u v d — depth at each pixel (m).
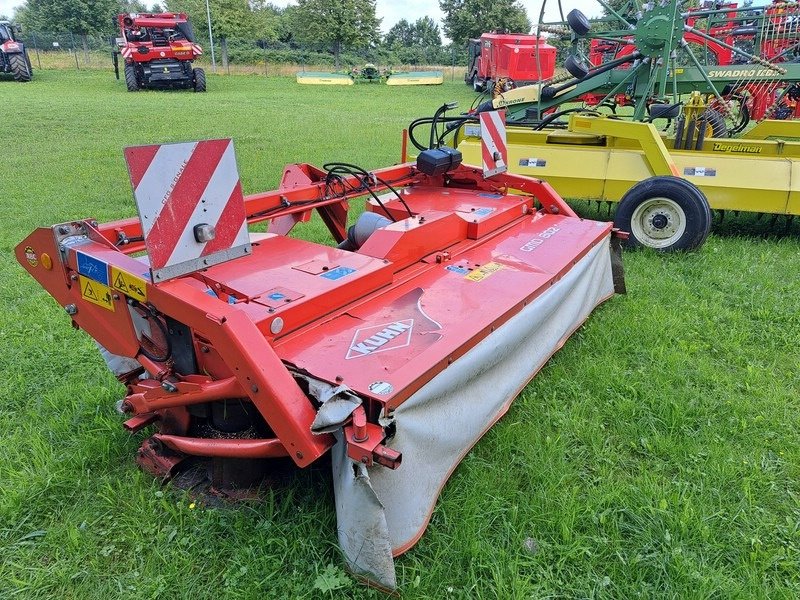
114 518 2.49
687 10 6.49
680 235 5.44
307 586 2.17
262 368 2.12
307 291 2.65
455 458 2.61
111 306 2.70
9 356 3.76
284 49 43.66
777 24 7.84
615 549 2.34
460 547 2.32
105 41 41.78
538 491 2.59
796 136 6.44
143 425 2.82
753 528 2.45
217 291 2.53
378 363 2.30
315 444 2.08
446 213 3.64
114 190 7.91
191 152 2.18
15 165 9.34
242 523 2.40
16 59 24.22
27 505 2.55
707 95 7.15
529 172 6.40
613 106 8.00
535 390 3.40
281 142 11.38
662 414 3.17
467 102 19.72
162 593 2.17
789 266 5.34
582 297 3.91
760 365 3.68
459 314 2.76
